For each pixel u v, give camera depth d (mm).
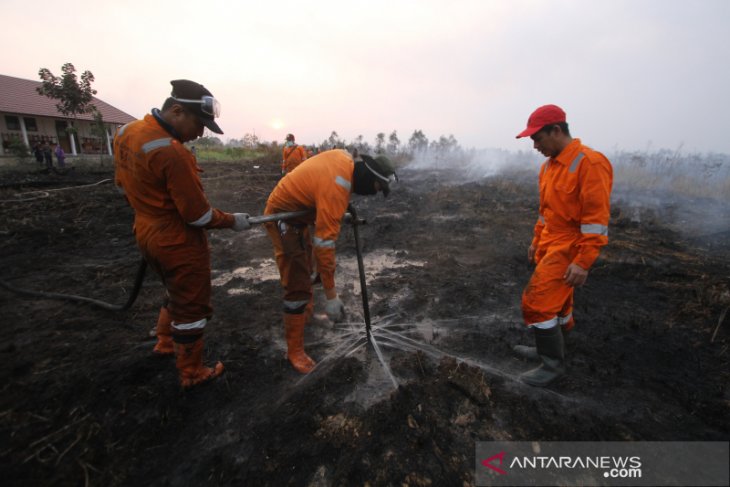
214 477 1659
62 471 1669
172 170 1771
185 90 1833
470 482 1626
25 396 2098
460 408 2051
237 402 2121
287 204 2264
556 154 2111
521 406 2074
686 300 3480
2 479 1616
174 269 1961
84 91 16297
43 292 3432
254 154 25688
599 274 4176
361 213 7766
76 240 5328
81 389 2137
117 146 1886
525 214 7555
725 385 2271
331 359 2539
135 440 1839
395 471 1667
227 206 8039
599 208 1903
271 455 1765
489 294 3631
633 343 2742
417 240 5656
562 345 2205
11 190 8820
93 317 3061
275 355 2574
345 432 1879
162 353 2484
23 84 24844
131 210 7082
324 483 1626
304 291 2334
